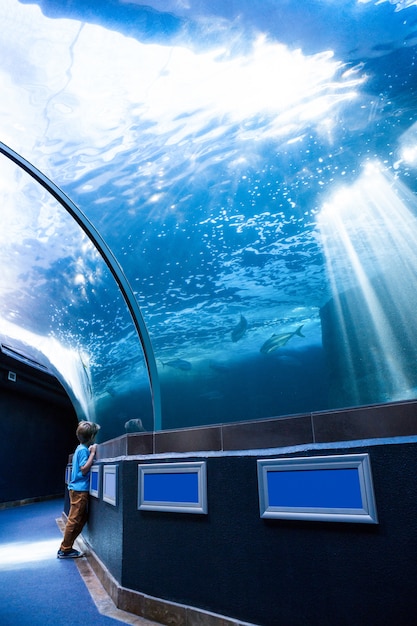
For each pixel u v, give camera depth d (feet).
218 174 98.12
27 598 12.30
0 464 47.80
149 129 66.80
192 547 9.18
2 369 45.42
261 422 8.77
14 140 50.93
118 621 10.02
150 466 10.34
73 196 76.54
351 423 7.52
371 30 57.82
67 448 66.03
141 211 98.84
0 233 52.70
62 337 73.51
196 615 8.75
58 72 43.78
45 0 35.94
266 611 7.61
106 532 13.62
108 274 75.25
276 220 121.08
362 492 6.55
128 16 42.68
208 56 55.06
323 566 6.98
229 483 8.63
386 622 6.17
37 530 28.17
